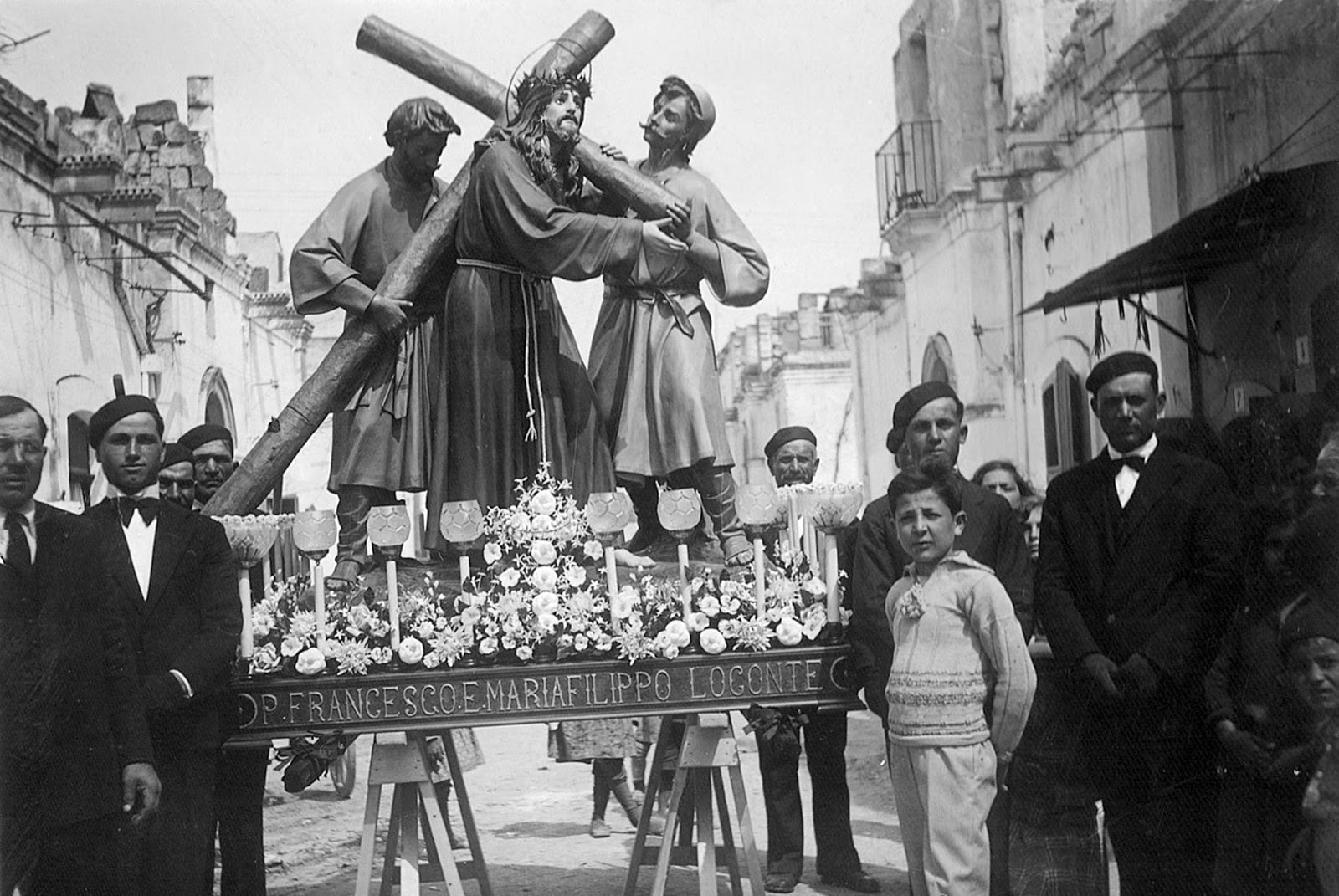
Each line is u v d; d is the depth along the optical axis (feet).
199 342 24.22
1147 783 12.49
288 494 23.77
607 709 12.91
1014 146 27.20
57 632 11.78
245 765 13.38
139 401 12.67
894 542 12.94
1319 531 11.69
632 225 14.12
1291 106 19.58
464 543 13.23
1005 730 11.40
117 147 22.82
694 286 14.84
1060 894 13.14
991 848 13.07
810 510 13.35
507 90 14.73
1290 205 18.43
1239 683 11.98
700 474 14.51
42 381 22.30
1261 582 12.13
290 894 14.70
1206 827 12.32
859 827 16.94
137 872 12.09
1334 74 18.65
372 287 14.92
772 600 13.28
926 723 11.48
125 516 12.53
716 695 13.01
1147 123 23.41
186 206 23.29
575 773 19.90
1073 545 12.97
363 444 14.48
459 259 14.44
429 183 15.26
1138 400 12.87
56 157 22.41
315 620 12.92
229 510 14.24
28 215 21.88
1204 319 20.59
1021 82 27.50
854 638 12.91
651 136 15.31
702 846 12.98
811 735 14.53
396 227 14.96
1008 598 11.82
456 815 17.69
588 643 12.87
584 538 13.47
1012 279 27.86
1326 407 13.29
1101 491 12.96
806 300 31.99
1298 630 11.34
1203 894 12.28
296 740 12.76
